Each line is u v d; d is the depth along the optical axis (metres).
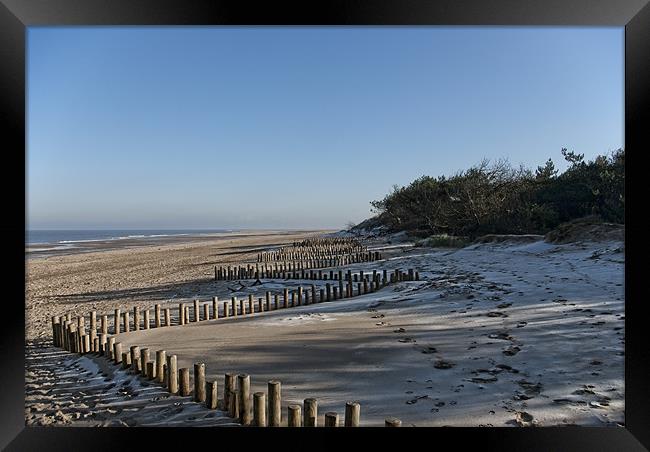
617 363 5.16
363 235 42.06
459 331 7.00
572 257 14.12
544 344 6.00
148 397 5.45
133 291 16.58
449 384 4.94
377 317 8.61
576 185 22.39
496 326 7.10
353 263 20.41
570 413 4.17
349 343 6.77
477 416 4.20
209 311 11.48
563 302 8.33
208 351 6.95
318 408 4.60
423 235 30.30
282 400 4.85
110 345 7.32
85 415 5.03
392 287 12.74
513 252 17.22
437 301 9.56
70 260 34.53
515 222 23.02
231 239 70.62
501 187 25.53
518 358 5.57
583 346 5.79
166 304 13.22
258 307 11.55
